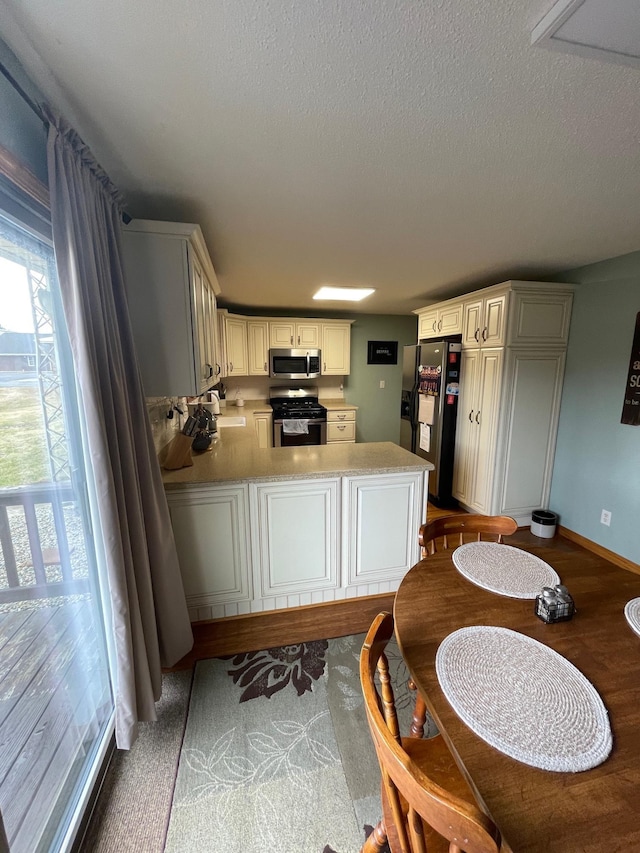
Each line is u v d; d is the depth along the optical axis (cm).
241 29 81
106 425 121
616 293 270
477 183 152
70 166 104
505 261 270
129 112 109
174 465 214
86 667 130
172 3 74
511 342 303
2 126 88
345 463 230
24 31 80
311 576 225
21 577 98
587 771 67
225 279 320
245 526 209
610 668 91
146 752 140
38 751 104
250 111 108
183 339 178
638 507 263
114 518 117
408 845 72
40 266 107
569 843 57
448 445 375
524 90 99
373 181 150
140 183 151
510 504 332
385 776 70
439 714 78
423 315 436
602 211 180
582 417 304
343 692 167
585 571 136
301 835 115
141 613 142
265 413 480
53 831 108
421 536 157
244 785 129
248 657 188
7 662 92
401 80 96
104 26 79
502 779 66
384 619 90
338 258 257
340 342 508
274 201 168
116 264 137
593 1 72
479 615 111
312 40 83
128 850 112
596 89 99
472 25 79
